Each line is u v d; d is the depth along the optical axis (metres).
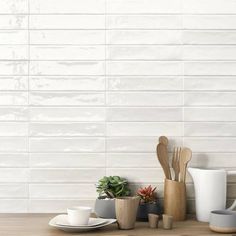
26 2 2.06
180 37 2.05
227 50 2.05
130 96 2.06
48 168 2.07
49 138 2.07
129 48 2.06
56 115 2.06
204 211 1.93
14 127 2.07
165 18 2.05
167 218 1.78
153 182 2.07
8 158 2.07
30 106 2.06
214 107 2.06
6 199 2.07
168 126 2.06
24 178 2.07
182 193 1.95
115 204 1.81
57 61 2.06
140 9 2.05
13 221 1.90
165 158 2.00
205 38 2.05
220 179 1.93
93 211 2.06
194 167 2.06
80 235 1.67
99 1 2.05
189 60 2.05
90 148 2.07
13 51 2.06
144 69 2.06
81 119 2.06
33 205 2.07
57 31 2.06
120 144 2.06
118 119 2.06
